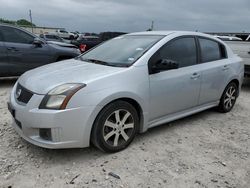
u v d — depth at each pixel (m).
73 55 8.56
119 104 3.70
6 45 7.24
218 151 4.06
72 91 3.34
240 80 5.94
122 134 3.84
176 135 4.53
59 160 3.58
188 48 4.76
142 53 4.14
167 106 4.38
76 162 3.55
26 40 7.70
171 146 4.12
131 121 3.91
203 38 5.12
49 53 8.04
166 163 3.63
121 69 3.85
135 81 3.85
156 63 4.15
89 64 4.24
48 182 3.13
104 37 18.56
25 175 3.24
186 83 4.57
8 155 3.63
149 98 4.05
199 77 4.82
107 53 4.58
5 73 7.40
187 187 3.17
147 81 3.99
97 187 3.09
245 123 5.31
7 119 4.83
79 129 3.41
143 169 3.47
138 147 4.03
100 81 3.55
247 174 3.51
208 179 3.35
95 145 3.66
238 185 3.27
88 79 3.53
